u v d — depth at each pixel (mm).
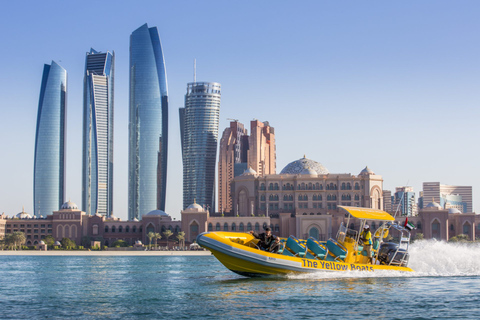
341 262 56531
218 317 37281
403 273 59094
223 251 52125
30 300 45812
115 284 57938
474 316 37469
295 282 52125
